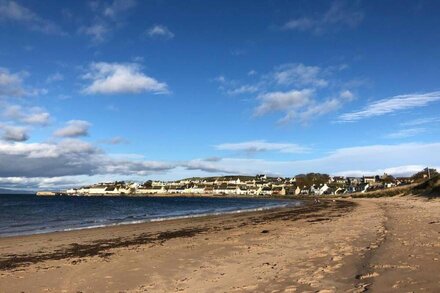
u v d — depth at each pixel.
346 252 12.83
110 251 16.72
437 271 8.96
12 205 82.62
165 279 10.73
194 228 27.30
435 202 56.19
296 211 49.22
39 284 10.63
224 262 12.91
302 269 10.64
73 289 10.00
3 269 12.99
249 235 21.00
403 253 11.57
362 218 29.81
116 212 57.66
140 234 23.88
